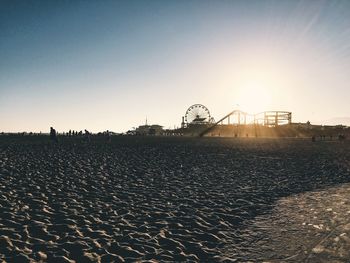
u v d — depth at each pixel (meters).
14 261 6.58
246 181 17.92
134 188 14.83
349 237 8.12
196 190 15.02
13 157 23.72
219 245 8.16
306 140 79.81
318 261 6.81
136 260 6.96
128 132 141.00
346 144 60.19
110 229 8.96
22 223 9.02
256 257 7.34
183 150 38.06
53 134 47.19
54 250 7.28
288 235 8.79
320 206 12.02
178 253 7.45
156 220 10.03
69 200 11.92
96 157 26.55
